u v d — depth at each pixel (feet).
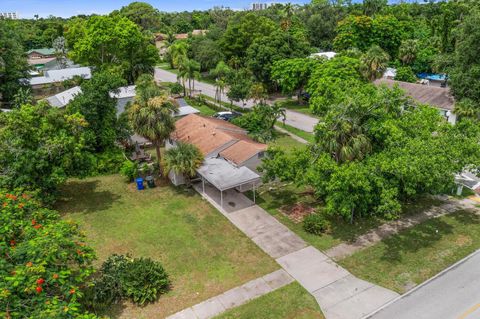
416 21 260.83
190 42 258.78
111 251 65.36
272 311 50.78
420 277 57.26
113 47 182.70
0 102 159.12
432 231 69.72
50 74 187.83
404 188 67.15
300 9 324.39
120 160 102.47
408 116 74.28
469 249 64.03
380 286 55.42
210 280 57.57
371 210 74.38
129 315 50.39
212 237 69.56
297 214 77.41
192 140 102.78
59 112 85.05
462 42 125.49
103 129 101.86
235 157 90.33
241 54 228.43
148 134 87.92
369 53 155.84
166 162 86.79
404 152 64.75
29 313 36.83
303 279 57.31
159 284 54.65
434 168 60.90
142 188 90.33
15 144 70.33
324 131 71.61
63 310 37.11
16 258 41.98
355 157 70.03
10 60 154.61
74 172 79.82
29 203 55.16
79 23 222.89
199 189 90.02
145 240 68.74
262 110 124.06
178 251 65.31
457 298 52.54
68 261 50.88
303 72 161.17
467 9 172.14
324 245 66.28
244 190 89.40
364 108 70.85
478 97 121.80
